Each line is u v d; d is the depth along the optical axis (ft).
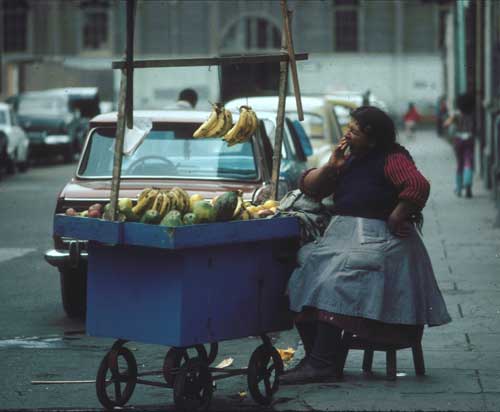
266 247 25.63
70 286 37.91
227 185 37.96
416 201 26.04
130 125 25.44
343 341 27.37
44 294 42.93
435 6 241.14
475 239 55.52
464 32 103.86
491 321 34.78
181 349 24.94
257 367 25.54
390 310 26.13
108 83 180.04
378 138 26.43
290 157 46.88
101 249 24.71
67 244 37.04
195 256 23.90
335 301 25.77
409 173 26.11
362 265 25.88
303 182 26.99
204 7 247.91
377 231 26.23
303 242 26.61
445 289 40.91
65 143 125.80
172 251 23.72
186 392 24.93
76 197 36.81
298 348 32.35
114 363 25.25
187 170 38.60
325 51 246.06
